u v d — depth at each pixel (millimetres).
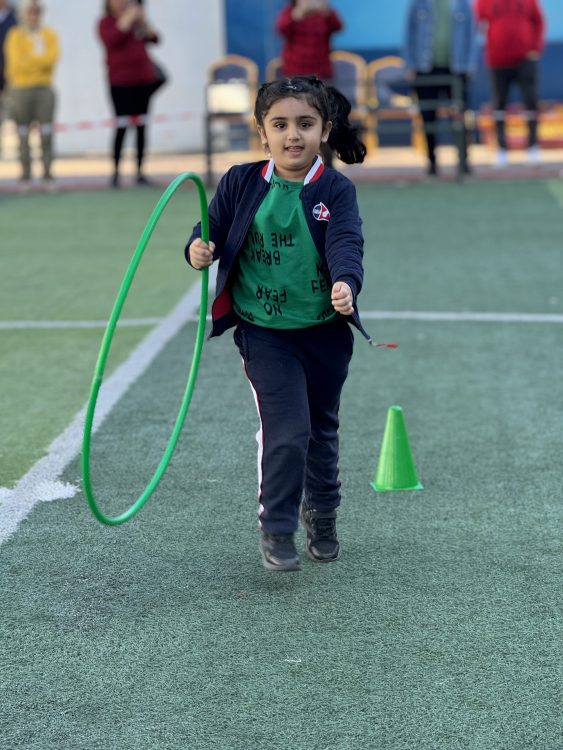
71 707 4711
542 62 28219
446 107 22750
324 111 5449
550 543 6289
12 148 30188
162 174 25031
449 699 4727
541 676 4902
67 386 9344
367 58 27906
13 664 5059
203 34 28031
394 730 4508
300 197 5484
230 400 8867
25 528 6523
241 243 5582
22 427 8312
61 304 12570
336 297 5156
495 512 6730
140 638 5273
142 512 6750
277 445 5613
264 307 5621
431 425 8352
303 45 21984
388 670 4957
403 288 13180
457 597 5645
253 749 4398
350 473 7363
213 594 5703
